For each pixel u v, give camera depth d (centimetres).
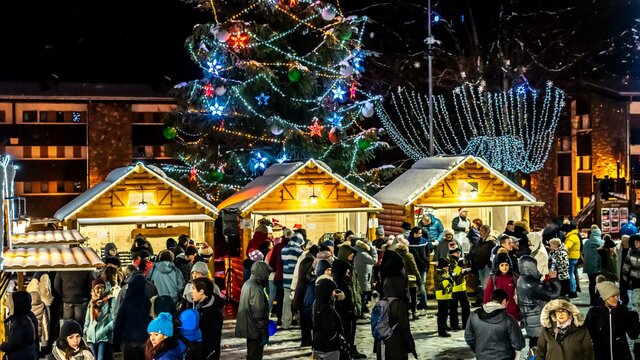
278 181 2417
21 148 4453
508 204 2586
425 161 2769
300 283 1600
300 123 3731
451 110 4788
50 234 1689
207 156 3659
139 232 2388
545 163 5031
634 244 1755
